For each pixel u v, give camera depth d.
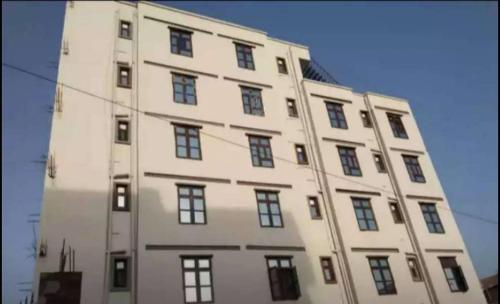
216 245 17.89
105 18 22.22
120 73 20.78
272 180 21.12
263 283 17.91
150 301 15.52
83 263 15.42
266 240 19.14
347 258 20.66
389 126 28.23
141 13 23.02
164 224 17.39
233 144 21.27
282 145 22.69
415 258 23.23
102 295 15.10
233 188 19.86
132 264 16.14
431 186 26.84
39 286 14.38
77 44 20.59
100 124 18.80
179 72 22.09
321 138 24.48
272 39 27.69
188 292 16.42
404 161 27.03
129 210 17.31
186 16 24.47
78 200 16.59
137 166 18.33
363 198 23.64
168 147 19.48
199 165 19.70
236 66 24.36
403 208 24.78
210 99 22.12
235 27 25.95
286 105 25.19
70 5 21.84
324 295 19.06
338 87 27.78
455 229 25.61
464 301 22.64
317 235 21.00
